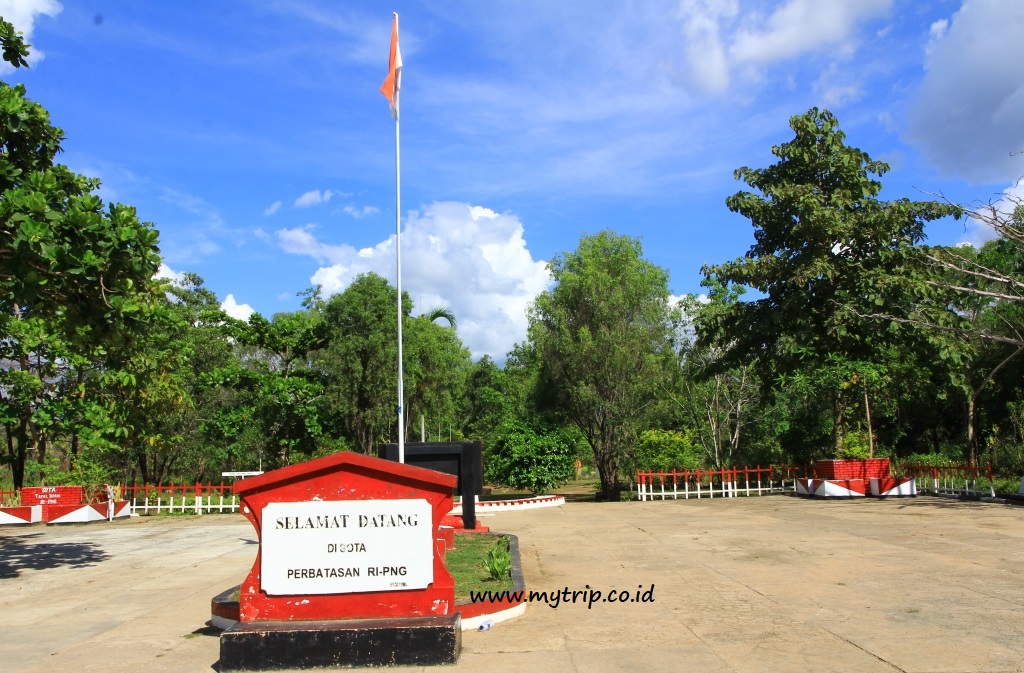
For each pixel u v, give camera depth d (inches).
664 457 999.0
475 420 1870.1
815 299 855.7
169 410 895.1
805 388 861.8
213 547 574.9
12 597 388.2
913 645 239.6
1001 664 218.7
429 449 581.9
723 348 983.6
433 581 251.0
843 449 845.2
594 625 282.4
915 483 780.6
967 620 268.2
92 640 288.8
